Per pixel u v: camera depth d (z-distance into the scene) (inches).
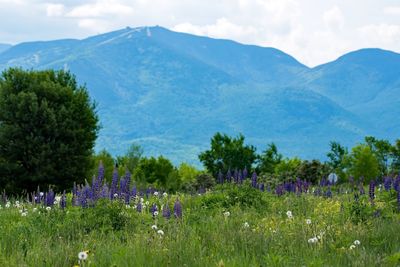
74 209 635.5
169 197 876.6
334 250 426.9
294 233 479.2
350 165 2910.9
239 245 440.5
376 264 368.5
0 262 389.4
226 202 759.1
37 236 514.6
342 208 629.9
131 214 625.3
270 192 951.0
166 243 446.6
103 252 412.2
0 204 863.7
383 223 535.8
